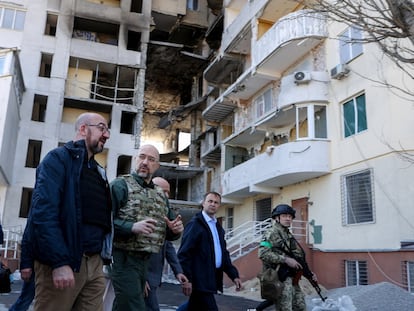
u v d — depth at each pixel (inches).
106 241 130.3
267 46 753.0
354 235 568.7
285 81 698.8
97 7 1198.3
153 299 197.9
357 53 598.9
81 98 1112.8
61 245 107.9
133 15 1230.9
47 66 1191.6
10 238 801.6
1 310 304.2
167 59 1309.1
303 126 746.2
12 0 1125.1
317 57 697.0
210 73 1096.2
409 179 488.1
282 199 783.1
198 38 1401.3
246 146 992.9
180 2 1317.7
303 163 644.7
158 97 1518.2
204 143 1253.7
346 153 605.0
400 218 490.6
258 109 893.8
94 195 125.1
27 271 131.8
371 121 557.3
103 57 1168.8
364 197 563.2
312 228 669.9
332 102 647.8
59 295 114.0
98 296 124.1
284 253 205.2
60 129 1077.1
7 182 929.5
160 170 1224.8
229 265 205.6
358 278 550.9
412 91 490.9
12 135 904.9
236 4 1056.2
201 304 188.4
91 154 132.0
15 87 875.4
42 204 110.6
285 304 194.9
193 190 1294.3
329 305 298.2
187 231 195.3
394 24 209.6
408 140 495.2
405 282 471.8
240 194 908.6
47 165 116.8
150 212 154.9
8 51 842.8
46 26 1195.9
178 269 198.2
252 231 857.5
